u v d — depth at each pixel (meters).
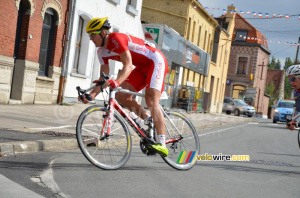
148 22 27.33
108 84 4.89
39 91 13.80
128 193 4.13
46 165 5.08
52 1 13.88
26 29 12.85
